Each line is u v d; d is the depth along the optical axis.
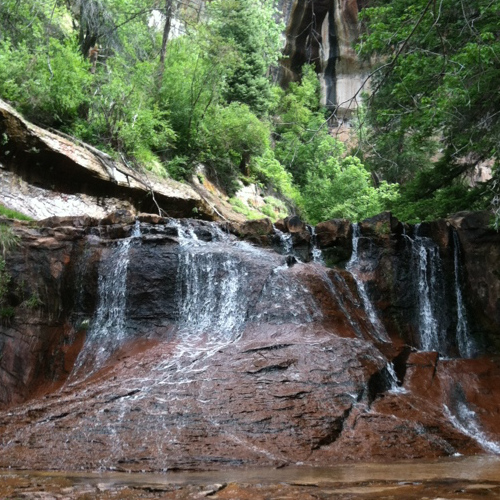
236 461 6.90
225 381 9.09
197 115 25.78
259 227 15.06
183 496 4.43
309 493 4.43
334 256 14.66
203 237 14.73
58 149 17.75
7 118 16.67
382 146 16.64
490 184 17.44
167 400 8.53
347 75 39.62
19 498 4.40
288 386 8.93
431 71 13.58
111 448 7.25
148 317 12.77
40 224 14.20
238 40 32.50
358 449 7.65
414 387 10.36
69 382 11.55
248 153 28.86
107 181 18.81
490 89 13.88
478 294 14.16
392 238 14.34
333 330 11.62
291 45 41.16
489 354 13.66
